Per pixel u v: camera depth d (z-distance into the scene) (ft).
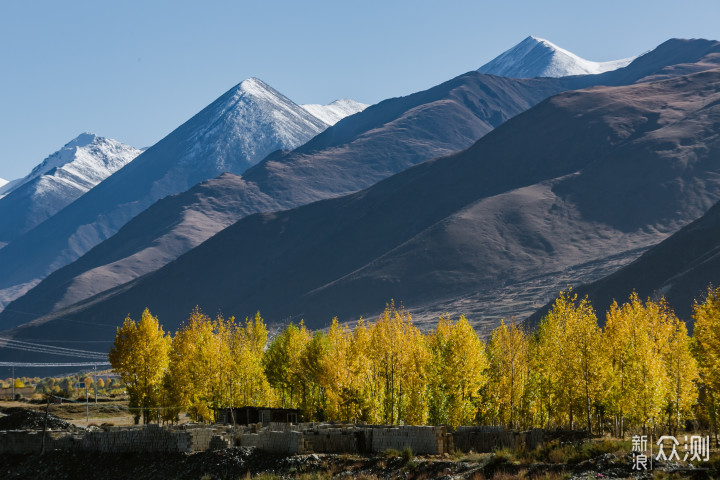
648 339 279.90
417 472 212.64
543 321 357.20
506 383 325.62
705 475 171.22
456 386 310.45
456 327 315.37
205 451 270.26
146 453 280.31
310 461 239.30
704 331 239.71
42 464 291.99
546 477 183.52
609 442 203.10
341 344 360.89
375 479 213.66
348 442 250.37
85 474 277.85
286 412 360.89
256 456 256.11
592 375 287.28
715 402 252.62
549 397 320.09
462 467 209.77
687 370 272.72
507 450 213.05
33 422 353.92
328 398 324.80
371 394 325.01
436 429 233.96
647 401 264.93
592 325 295.69
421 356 322.34
